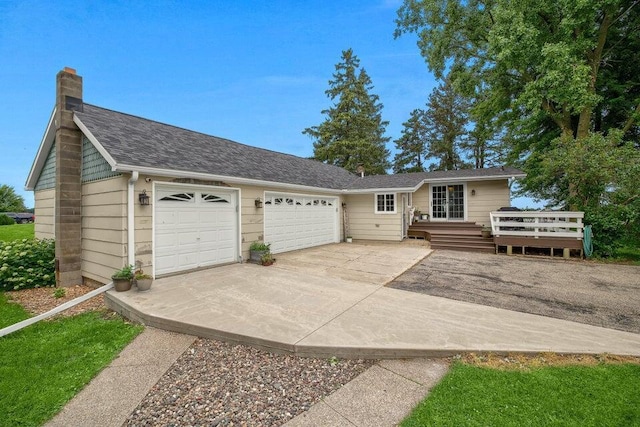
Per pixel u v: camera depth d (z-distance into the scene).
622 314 4.69
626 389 2.76
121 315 5.13
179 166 7.00
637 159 8.75
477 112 16.03
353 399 2.76
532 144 14.65
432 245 11.66
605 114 13.58
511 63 11.16
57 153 7.09
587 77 10.16
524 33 10.34
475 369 3.15
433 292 5.87
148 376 3.22
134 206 6.29
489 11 12.71
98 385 3.07
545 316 4.59
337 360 3.48
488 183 14.24
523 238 10.02
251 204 9.24
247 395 2.87
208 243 8.02
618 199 9.29
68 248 7.15
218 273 7.38
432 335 3.85
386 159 31.36
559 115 12.42
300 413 2.59
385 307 4.95
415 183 13.62
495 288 6.15
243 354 3.66
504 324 4.25
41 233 10.05
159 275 6.85
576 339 3.77
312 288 6.10
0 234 14.99
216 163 8.51
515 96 14.41
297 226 11.46
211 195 8.11
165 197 6.99
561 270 7.83
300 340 3.68
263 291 5.86
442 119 29.00
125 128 7.70
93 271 7.00
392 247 12.08
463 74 14.38
